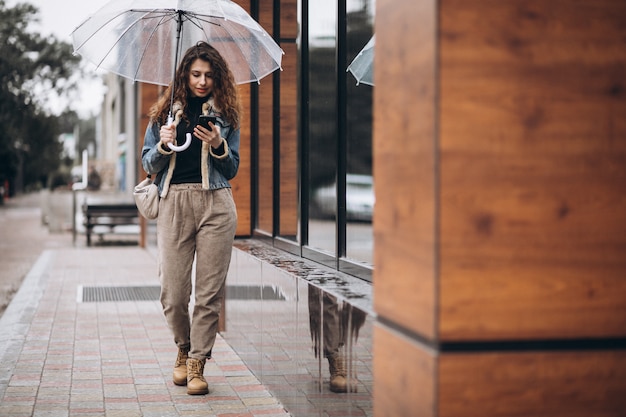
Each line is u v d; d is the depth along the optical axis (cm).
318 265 504
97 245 1747
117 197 3922
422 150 249
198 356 501
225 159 493
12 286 1111
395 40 271
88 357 602
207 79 495
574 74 245
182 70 499
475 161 241
